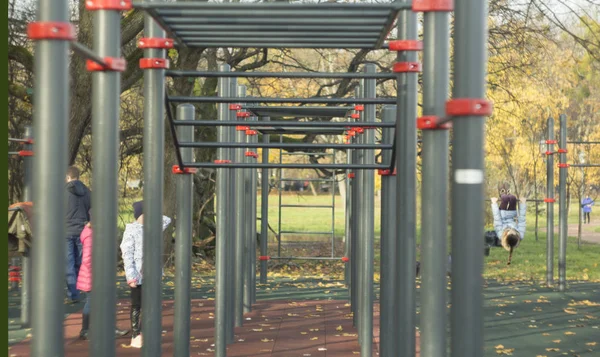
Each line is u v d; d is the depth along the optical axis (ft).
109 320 13.76
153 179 17.81
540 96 86.63
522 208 53.42
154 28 17.92
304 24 16.31
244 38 18.24
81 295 43.21
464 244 10.44
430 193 12.96
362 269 28.45
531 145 89.61
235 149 32.19
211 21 16.10
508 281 56.54
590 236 109.40
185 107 23.71
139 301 30.14
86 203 39.58
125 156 65.67
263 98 20.94
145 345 17.78
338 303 44.01
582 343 32.68
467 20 10.43
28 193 34.42
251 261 41.55
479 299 10.46
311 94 90.27
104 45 13.99
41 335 11.21
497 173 115.34
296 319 38.29
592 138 98.07
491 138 85.71
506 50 65.77
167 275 57.88
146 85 17.95
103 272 13.76
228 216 30.76
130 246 29.94
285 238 106.73
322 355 29.58
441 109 13.00
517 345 32.24
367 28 16.75
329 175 73.20
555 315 40.22
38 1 11.12
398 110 18.43
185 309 22.43
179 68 53.26
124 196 72.23
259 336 33.60
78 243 39.96
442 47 13.10
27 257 31.40
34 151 11.18
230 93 30.68
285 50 70.44
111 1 13.97
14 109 46.78
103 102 13.97
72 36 11.27
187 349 22.45
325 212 164.66
